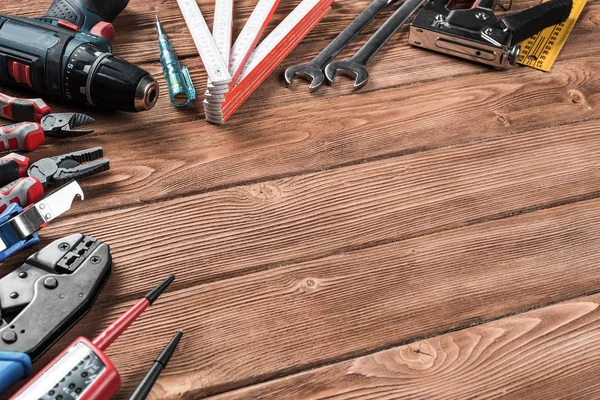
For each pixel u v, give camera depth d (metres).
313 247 1.27
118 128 1.46
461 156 1.47
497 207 1.38
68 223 1.27
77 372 0.92
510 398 1.09
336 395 1.07
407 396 1.08
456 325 1.18
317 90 1.59
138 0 1.77
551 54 1.71
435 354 1.13
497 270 1.26
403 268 1.25
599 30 1.80
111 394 0.94
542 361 1.13
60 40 1.43
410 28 1.68
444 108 1.57
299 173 1.41
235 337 1.13
